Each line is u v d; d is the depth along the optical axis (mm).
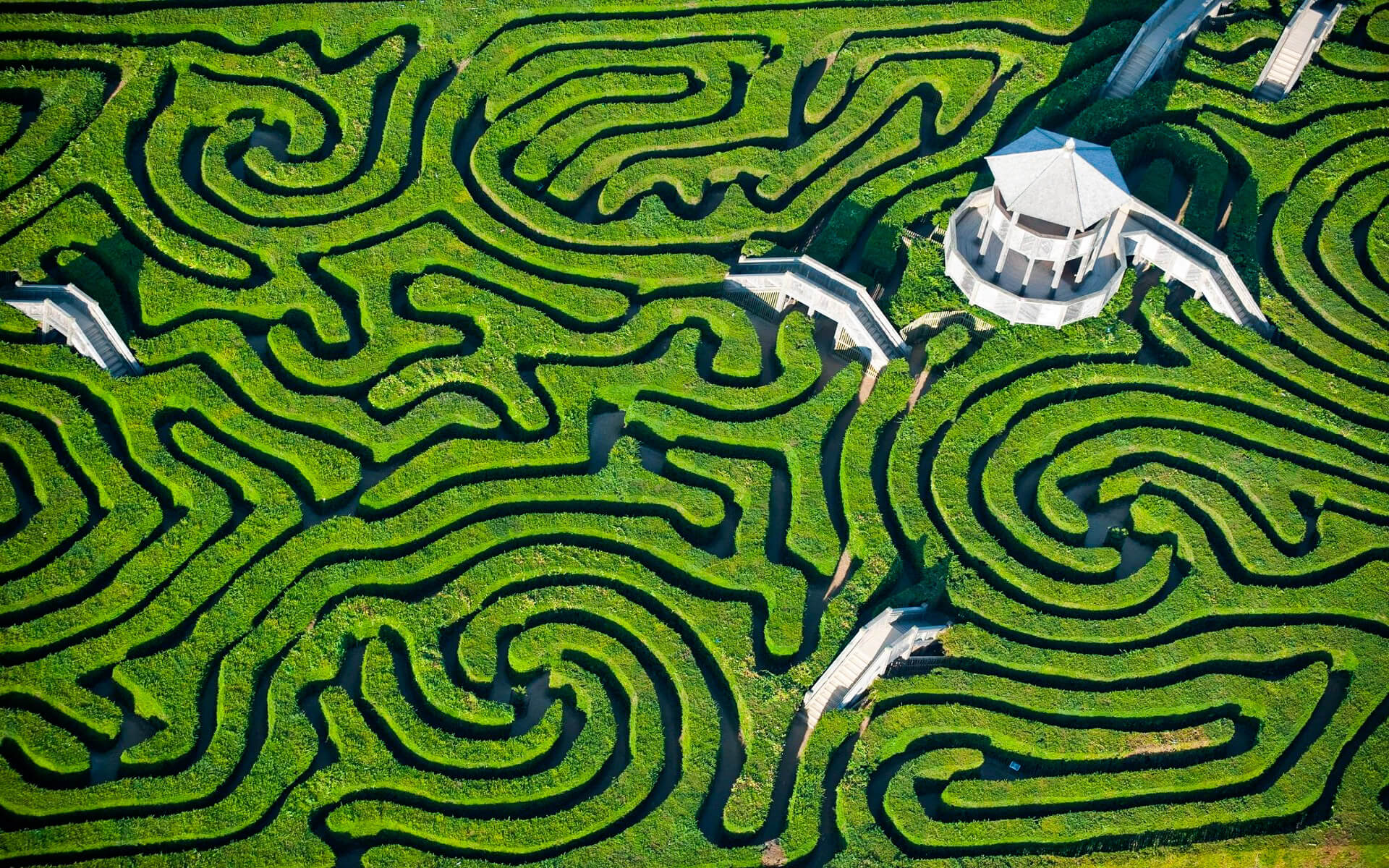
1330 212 57750
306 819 46781
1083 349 54188
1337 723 48531
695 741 47906
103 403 53594
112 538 51094
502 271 56094
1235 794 47750
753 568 50531
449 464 52219
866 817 46906
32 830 46281
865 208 57094
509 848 46406
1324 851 46562
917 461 52281
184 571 50625
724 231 56844
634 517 51469
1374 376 54438
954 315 54688
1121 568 51625
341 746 47781
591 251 57031
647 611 49875
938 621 49750
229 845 46438
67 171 57469
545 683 49719
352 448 53125
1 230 56375
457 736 48312
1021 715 48656
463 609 49875
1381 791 47750
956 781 47500
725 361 54219
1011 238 52188
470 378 53969
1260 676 49625
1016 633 49844
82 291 54500
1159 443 52812
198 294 55219
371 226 56938
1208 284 54500
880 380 53344
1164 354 55156
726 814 47000
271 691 48531
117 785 46969
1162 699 48656
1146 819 46938
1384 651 49500
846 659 48562
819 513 51500
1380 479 52562
